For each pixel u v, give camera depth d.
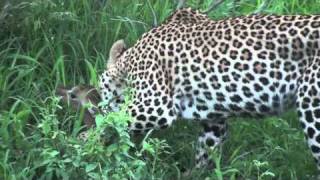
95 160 10.44
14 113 12.37
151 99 11.18
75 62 13.49
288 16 10.91
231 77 10.89
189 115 11.39
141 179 10.70
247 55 10.79
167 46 11.20
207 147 12.01
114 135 10.60
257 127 12.68
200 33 11.12
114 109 11.79
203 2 15.73
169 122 11.29
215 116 11.34
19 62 13.47
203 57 11.00
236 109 11.12
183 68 11.11
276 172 11.75
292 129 12.46
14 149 11.34
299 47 10.60
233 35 10.92
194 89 11.16
